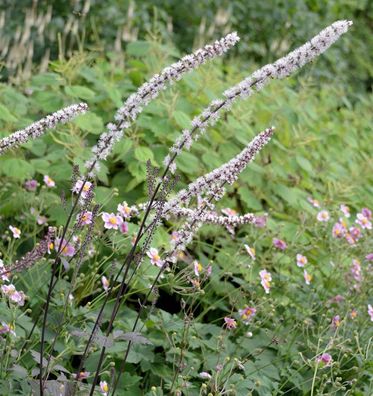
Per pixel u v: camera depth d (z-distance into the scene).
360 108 8.52
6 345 3.20
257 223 4.47
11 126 4.91
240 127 5.39
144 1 8.88
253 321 4.01
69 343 3.41
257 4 9.57
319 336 3.75
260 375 3.69
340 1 11.07
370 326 4.15
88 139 5.23
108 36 8.13
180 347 3.51
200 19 9.16
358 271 4.27
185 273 3.81
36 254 2.95
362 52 11.04
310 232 5.16
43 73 5.60
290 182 5.68
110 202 4.56
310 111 6.60
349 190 5.66
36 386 2.75
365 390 3.78
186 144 2.63
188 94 5.74
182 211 2.94
